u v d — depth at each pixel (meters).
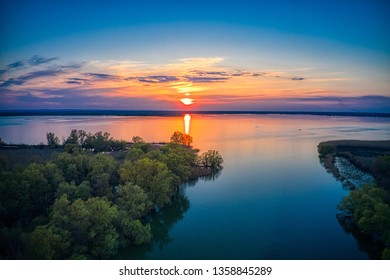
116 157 104.38
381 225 44.84
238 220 58.72
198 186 79.38
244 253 46.81
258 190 75.56
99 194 58.41
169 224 58.34
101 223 43.56
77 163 68.44
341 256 45.16
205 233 53.91
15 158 99.50
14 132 186.12
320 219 58.34
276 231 53.53
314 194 72.06
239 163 103.25
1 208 47.41
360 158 99.69
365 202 50.31
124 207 52.41
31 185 53.97
